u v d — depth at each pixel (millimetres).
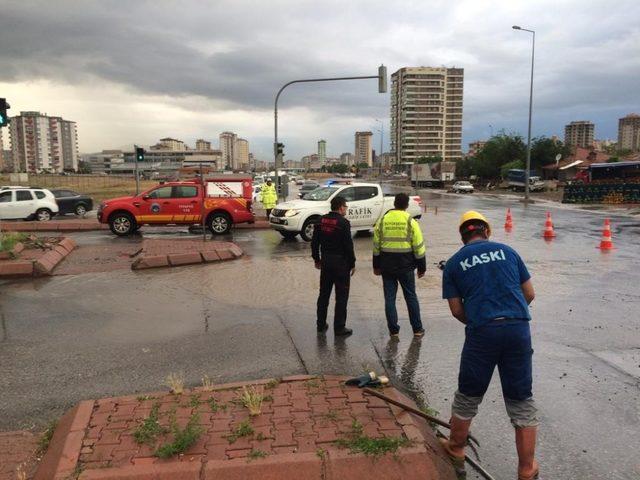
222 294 8820
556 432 4148
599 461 3746
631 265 11703
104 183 86500
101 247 14719
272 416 3924
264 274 10578
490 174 74125
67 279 10102
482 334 3426
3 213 23641
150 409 4074
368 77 25062
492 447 3930
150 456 3377
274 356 5816
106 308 7922
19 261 10500
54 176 104000
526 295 3641
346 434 3611
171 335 6586
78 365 5574
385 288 6527
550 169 70812
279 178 29859
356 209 16922
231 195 18672
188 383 5078
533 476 3428
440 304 8156
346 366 5531
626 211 29016
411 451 3412
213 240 16734
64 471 3242
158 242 13945
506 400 3533
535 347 6164
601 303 8234
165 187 18500
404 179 107625
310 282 9781
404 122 136750
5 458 3699
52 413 4500
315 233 6598
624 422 4316
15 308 7930
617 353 5957
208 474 3205
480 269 3525
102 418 3922
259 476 3215
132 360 5711
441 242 16016
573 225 21078
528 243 15523
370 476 3264
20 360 5730
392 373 5375
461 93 137750
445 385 5086
